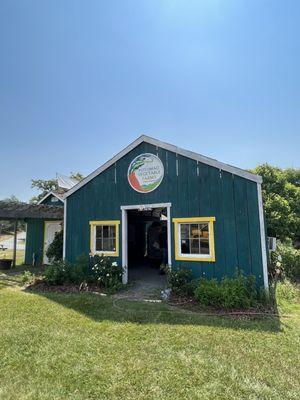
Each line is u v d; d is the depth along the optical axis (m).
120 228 10.08
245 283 7.53
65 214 11.26
